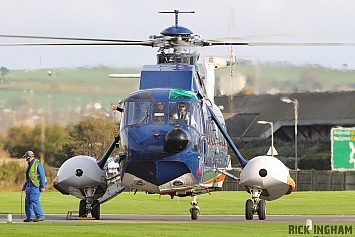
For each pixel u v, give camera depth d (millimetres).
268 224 71562
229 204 121312
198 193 84375
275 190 82375
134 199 132875
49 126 172125
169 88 79375
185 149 74812
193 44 87500
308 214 98062
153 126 75625
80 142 172125
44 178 78250
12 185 169625
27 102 169500
